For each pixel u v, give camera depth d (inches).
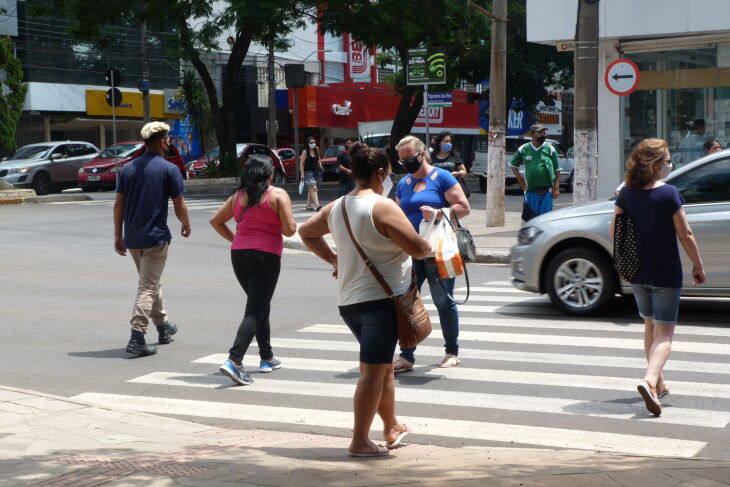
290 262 680.4
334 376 334.3
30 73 1707.7
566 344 376.2
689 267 406.6
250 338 324.5
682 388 305.3
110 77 1272.1
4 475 214.1
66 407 286.8
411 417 278.7
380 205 220.8
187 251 742.5
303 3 1451.8
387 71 2578.7
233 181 1448.1
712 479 198.2
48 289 540.4
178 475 207.6
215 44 1444.4
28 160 1378.0
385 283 223.5
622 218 281.4
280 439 255.4
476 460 222.2
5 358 368.2
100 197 1266.0
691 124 810.2
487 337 393.7
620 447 244.4
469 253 333.1
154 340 401.7
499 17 826.8
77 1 1360.7
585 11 637.9
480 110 2347.4
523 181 619.8
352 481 198.1
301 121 2113.7
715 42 789.9
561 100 2554.1
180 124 1968.5
